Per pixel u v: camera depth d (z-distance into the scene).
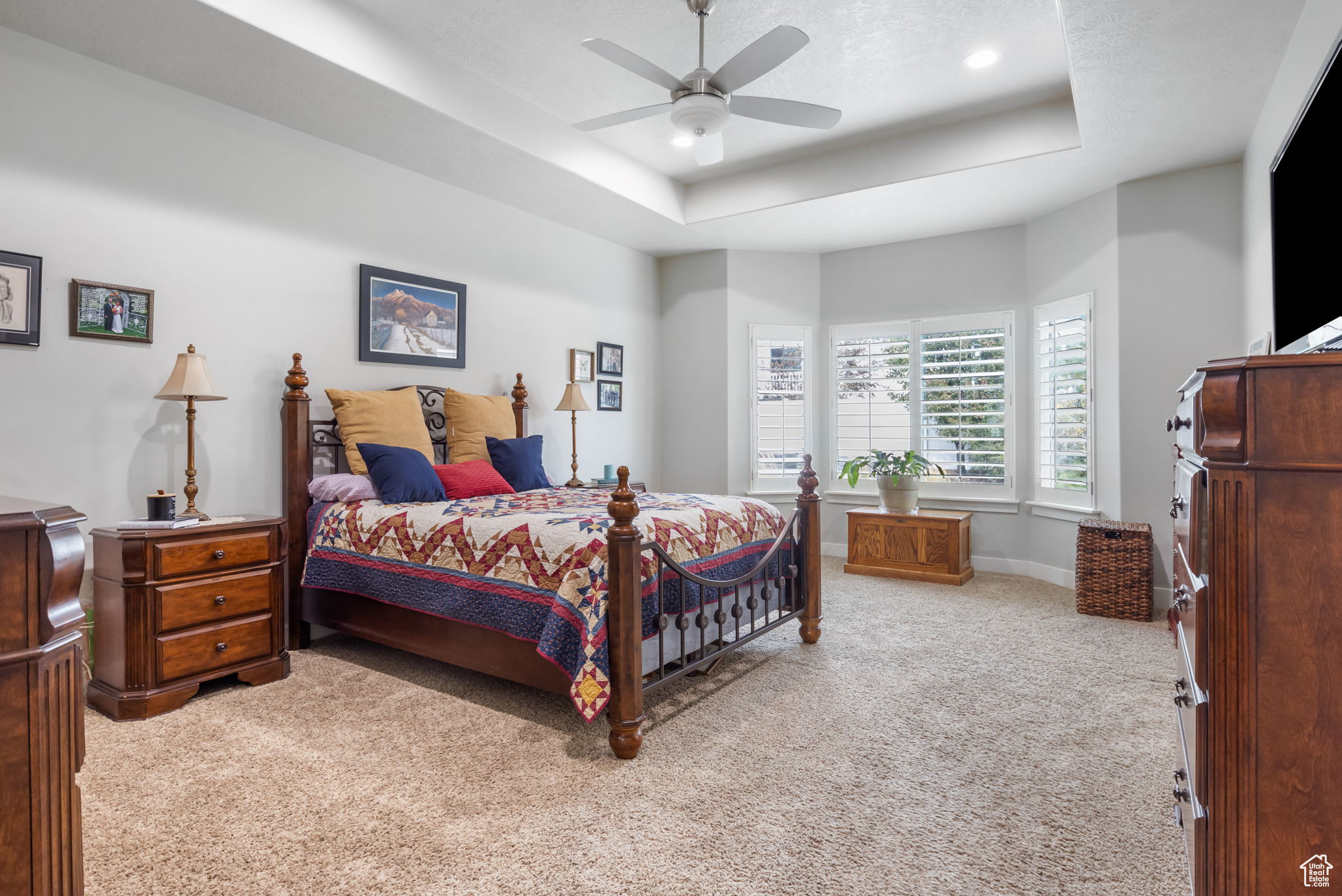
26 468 2.69
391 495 3.33
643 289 5.96
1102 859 1.68
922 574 4.88
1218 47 2.76
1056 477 4.83
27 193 2.68
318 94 3.15
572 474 5.15
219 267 3.25
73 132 2.80
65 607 0.78
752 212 4.82
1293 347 2.04
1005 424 5.21
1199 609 1.19
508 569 2.55
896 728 2.44
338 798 1.97
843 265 5.88
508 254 4.70
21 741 0.73
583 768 2.15
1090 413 4.52
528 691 2.83
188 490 2.92
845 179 4.42
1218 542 1.07
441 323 4.25
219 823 1.84
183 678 2.67
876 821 1.85
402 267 4.04
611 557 2.23
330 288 3.69
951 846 1.74
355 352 3.82
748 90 3.64
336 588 3.17
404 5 2.93
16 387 2.66
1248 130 3.49
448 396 4.17
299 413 3.39
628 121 2.87
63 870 0.76
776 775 2.11
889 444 5.68
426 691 2.83
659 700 2.71
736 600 2.85
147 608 2.56
